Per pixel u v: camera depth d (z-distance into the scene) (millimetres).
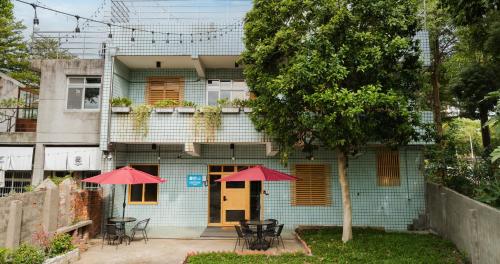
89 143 13812
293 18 10484
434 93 19797
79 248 10305
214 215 14719
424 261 9000
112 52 13750
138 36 13891
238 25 13922
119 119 13391
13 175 14203
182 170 14828
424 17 14164
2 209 8242
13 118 15102
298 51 10055
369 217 14078
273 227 11148
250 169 11516
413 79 10609
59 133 13914
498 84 15695
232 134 13219
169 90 15266
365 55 9500
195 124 13250
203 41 13867
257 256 9852
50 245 9078
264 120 11547
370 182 14250
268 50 10234
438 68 20438
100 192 13039
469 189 12570
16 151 13922
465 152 16203
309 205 14383
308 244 10875
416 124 10391
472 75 16250
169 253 10414
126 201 14586
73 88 14266
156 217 14594
